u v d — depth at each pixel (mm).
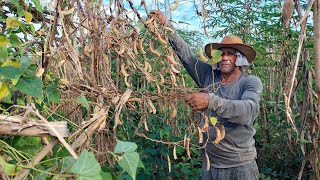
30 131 974
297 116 3676
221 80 2703
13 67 1073
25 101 1427
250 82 2510
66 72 1689
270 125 4633
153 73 1761
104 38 1668
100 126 1115
